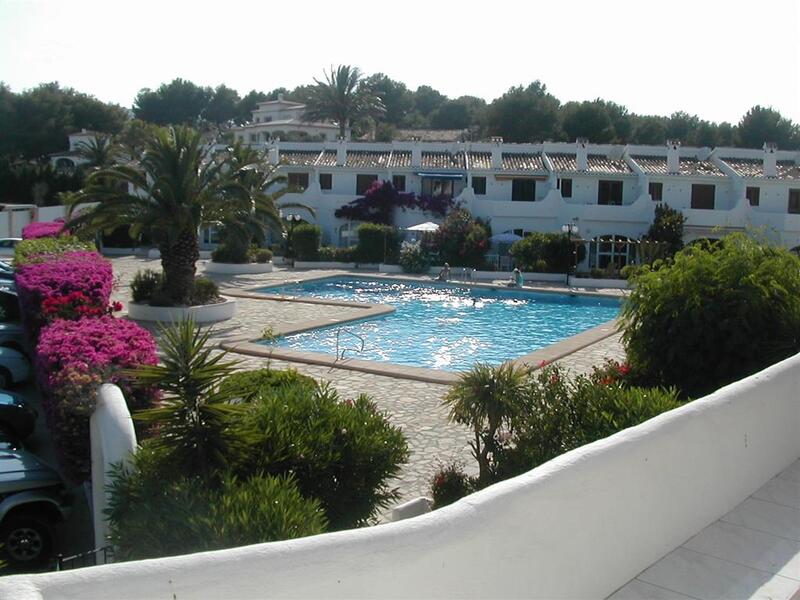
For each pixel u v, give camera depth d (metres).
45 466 9.86
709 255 12.64
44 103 79.69
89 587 3.46
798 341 11.61
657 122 87.75
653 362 12.40
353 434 8.44
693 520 7.25
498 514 4.96
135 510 6.52
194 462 7.02
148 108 112.94
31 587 3.29
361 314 30.06
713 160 54.72
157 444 7.10
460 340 27.16
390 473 8.75
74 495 11.07
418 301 37.12
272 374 11.61
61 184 62.12
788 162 55.31
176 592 3.64
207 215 27.55
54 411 10.24
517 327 30.48
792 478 8.84
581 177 52.09
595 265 50.50
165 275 28.11
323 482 7.97
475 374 9.93
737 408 8.05
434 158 55.53
